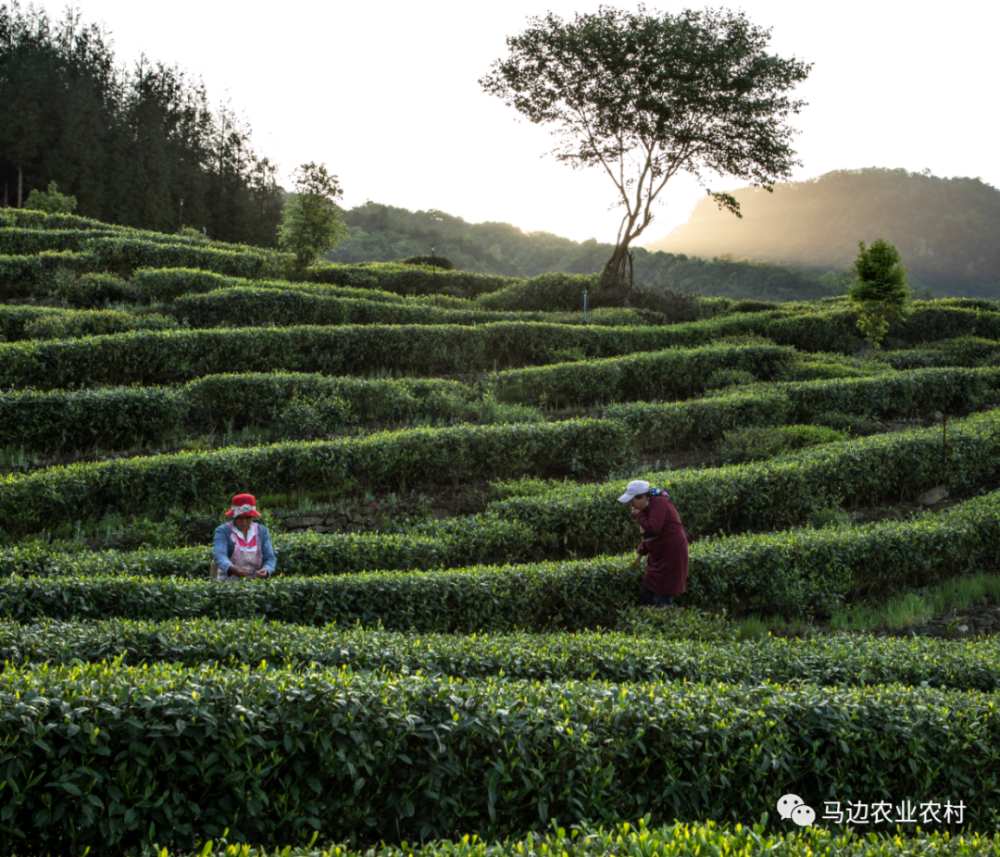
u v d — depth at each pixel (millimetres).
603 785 4020
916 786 4559
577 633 6832
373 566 9273
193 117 80188
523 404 17984
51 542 10094
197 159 76812
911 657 6465
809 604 9258
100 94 71438
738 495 11742
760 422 16469
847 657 6375
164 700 3652
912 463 13438
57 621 6031
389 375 19234
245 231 75812
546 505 10820
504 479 13430
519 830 3846
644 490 8250
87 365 15266
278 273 30266
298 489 12141
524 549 10461
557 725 4090
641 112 30562
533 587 8172
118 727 3535
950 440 13828
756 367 21172
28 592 6750
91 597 6906
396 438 12797
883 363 22594
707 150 31328
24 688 3721
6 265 22703
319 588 7465
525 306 31078
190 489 11211
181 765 3594
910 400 18516
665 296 30797
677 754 4234
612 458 14148
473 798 3910
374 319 23047
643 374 19219
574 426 13906
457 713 3996
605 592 8547
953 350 24688
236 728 3668
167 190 64875
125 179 60625
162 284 22891
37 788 3381
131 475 10922
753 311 33531
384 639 6066
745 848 3213
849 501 13219
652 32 29453
